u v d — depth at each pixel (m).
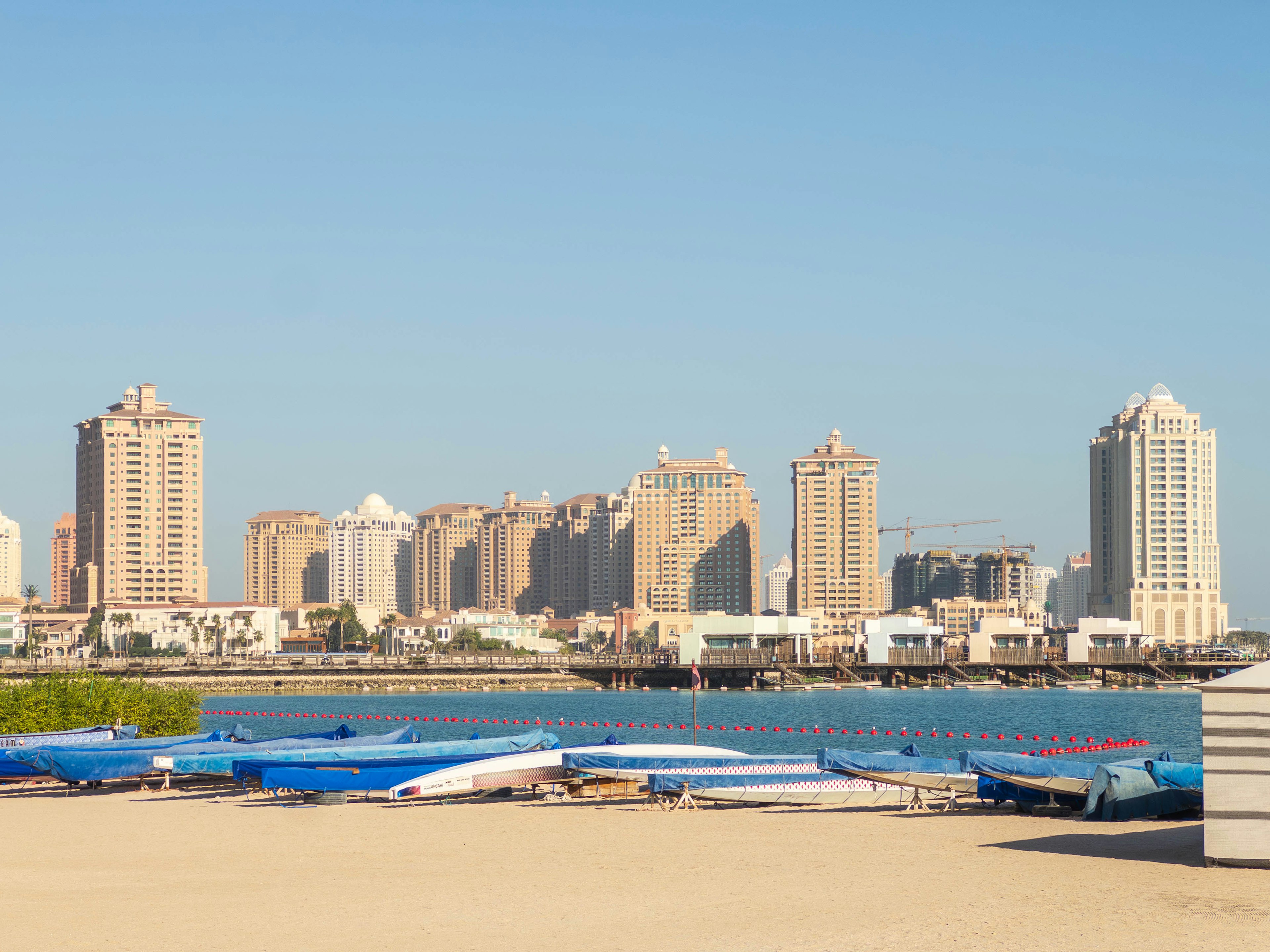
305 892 35.31
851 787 56.91
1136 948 27.42
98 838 47.38
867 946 28.03
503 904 33.22
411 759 60.38
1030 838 44.16
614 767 59.53
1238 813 35.62
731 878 37.12
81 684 83.75
